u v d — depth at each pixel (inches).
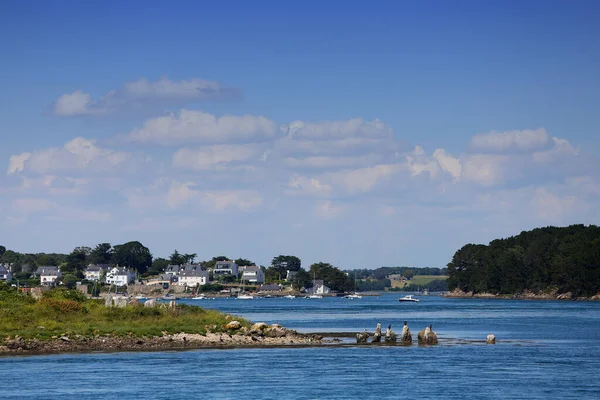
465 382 4249.5
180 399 3759.8
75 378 4313.5
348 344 6122.1
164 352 5447.8
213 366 4788.4
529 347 6008.9
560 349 5856.3
